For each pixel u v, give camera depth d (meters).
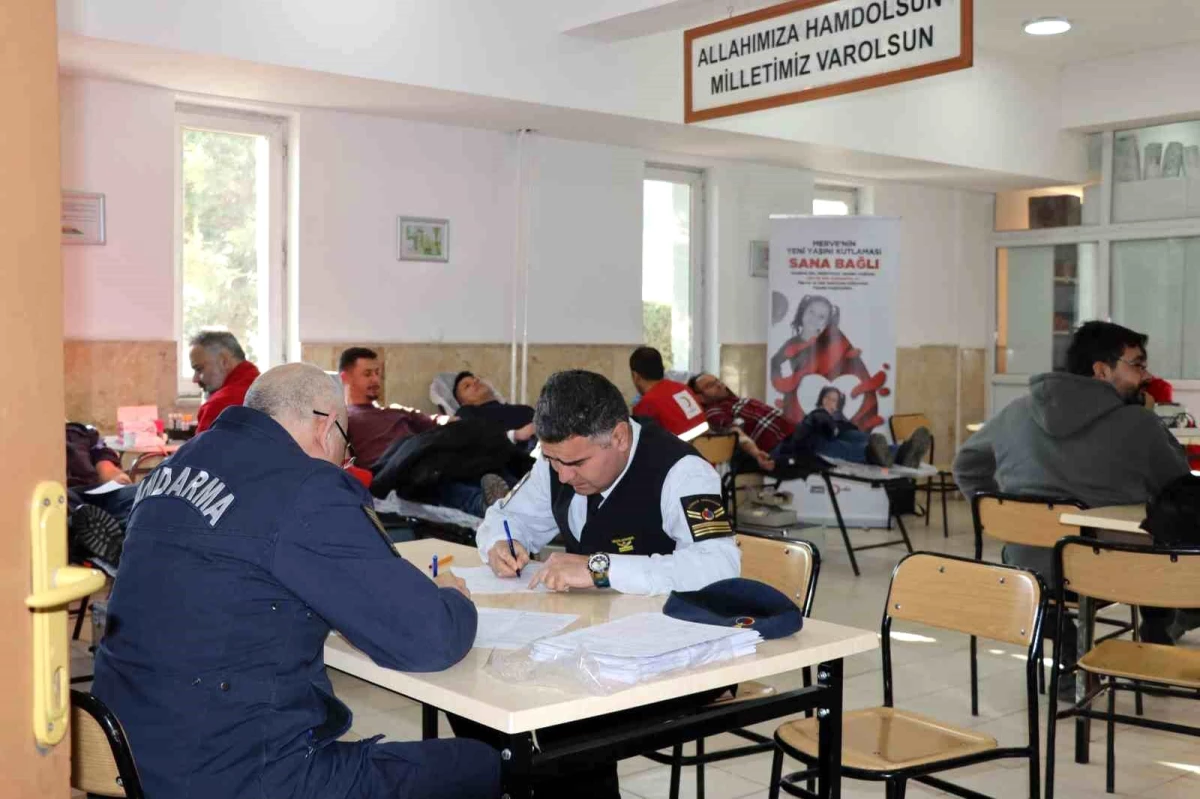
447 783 1.94
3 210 0.97
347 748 1.87
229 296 6.41
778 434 7.39
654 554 2.42
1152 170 9.29
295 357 6.50
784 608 2.09
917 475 6.53
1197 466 5.11
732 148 7.90
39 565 1.01
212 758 1.73
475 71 6.10
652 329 8.32
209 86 5.91
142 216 5.91
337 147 6.56
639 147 7.84
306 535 1.78
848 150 8.01
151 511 1.85
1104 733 3.84
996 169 8.92
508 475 5.40
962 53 4.20
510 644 1.97
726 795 3.30
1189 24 8.12
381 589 1.79
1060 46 8.73
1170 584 2.99
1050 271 10.01
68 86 5.66
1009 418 4.24
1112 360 4.05
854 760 2.34
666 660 1.82
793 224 8.14
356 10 5.68
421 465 5.12
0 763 0.97
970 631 2.58
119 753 1.61
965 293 10.20
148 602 1.78
